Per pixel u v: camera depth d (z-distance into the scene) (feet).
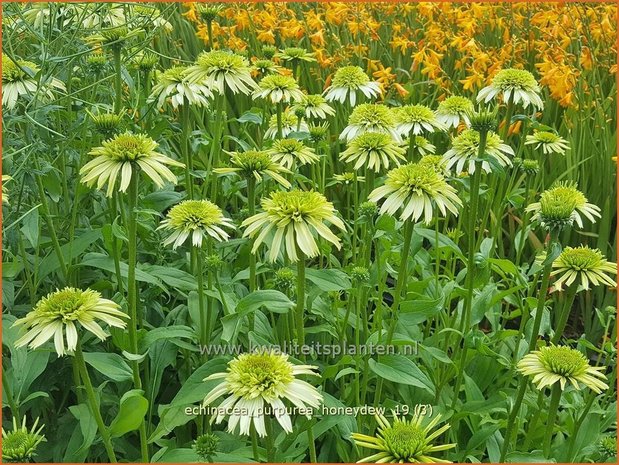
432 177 8.37
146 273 9.48
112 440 9.48
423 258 11.44
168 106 14.53
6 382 8.06
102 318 6.57
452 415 9.43
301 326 7.80
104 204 11.63
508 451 9.04
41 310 6.56
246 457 8.21
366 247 9.90
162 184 7.39
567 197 8.44
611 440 8.48
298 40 19.79
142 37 13.48
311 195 7.46
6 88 10.11
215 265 9.04
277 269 10.80
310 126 13.43
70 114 10.69
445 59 19.20
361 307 10.50
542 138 12.41
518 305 11.10
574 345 14.14
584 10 17.24
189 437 9.99
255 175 8.78
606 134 15.72
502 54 16.38
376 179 11.53
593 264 8.31
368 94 12.23
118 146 7.43
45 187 10.41
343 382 10.03
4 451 6.54
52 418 10.28
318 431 8.16
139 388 7.86
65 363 10.14
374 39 18.06
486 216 11.21
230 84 11.36
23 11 11.01
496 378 10.85
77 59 11.16
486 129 8.68
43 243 10.52
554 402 7.63
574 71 15.87
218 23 19.75
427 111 10.82
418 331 10.27
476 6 17.78
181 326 8.39
